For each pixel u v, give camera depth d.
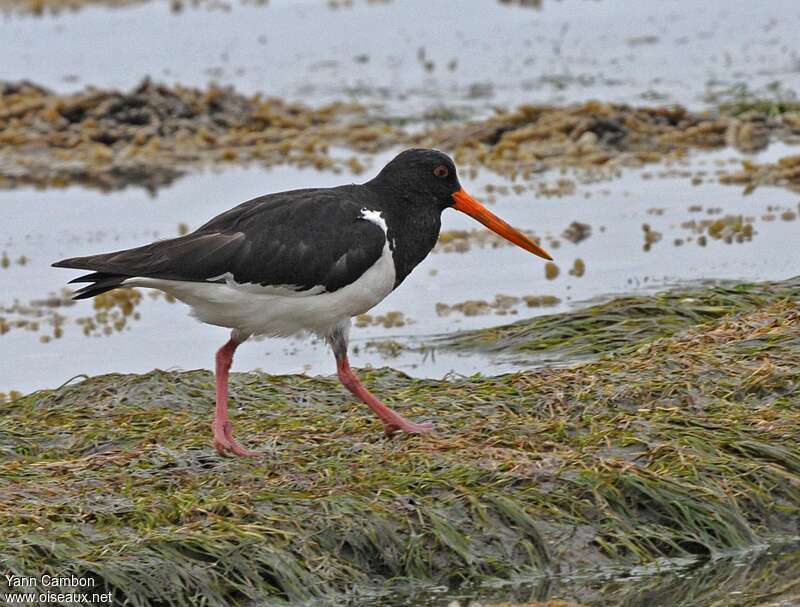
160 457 10.62
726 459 10.39
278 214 11.02
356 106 27.11
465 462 10.29
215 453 10.78
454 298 16.56
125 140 25.58
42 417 12.06
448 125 25.33
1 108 26.84
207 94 26.84
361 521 9.56
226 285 10.85
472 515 9.72
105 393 12.64
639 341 13.55
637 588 9.45
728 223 18.55
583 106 24.78
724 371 11.70
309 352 15.47
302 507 9.69
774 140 23.08
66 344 15.88
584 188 21.05
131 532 9.39
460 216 20.27
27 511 9.50
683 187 20.69
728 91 26.30
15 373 14.81
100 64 32.41
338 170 23.05
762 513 10.11
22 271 18.58
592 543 9.72
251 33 35.69
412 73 30.34
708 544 9.84
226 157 24.22
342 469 10.27
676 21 33.53
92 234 20.06
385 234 11.30
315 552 9.39
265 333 11.33
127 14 38.78
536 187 21.31
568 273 17.16
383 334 15.41
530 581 9.47
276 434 11.22
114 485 10.09
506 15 36.06
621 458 10.38
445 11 37.25
